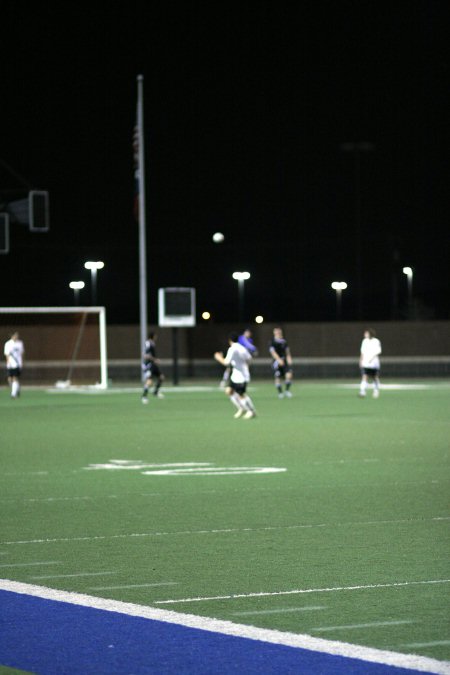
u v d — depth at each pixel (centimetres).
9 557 2458
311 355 13738
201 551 2522
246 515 3056
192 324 11544
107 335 13425
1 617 1895
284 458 4578
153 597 2055
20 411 7838
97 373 13238
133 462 4462
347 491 3553
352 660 1623
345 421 6638
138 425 6431
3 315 15862
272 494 3488
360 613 1925
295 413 7381
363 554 2473
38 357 13038
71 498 3425
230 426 6294
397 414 7238
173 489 3622
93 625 1838
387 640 1745
